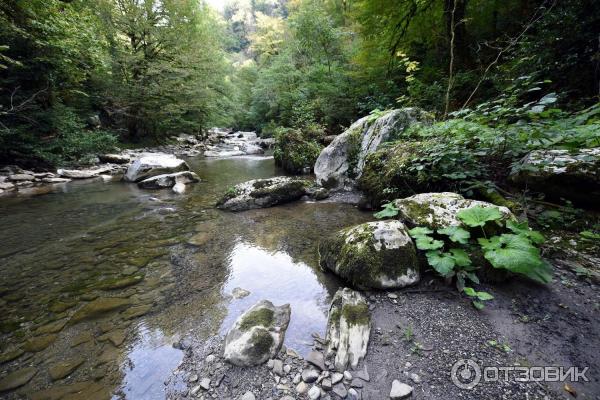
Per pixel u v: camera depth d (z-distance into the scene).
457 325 1.92
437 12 8.60
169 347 1.95
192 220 4.74
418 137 5.18
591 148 2.95
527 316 1.92
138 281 2.87
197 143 20.03
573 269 2.25
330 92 12.45
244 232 4.12
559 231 2.69
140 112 16.33
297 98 15.06
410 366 1.65
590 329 1.76
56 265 3.26
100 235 4.15
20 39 8.74
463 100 7.42
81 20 10.77
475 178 3.59
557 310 1.93
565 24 4.53
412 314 2.06
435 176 3.79
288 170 9.01
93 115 14.56
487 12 8.38
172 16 16.89
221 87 22.98
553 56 4.76
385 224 2.65
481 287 2.23
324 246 3.09
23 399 1.59
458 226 2.51
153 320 2.25
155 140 17.83
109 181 8.46
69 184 8.02
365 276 2.38
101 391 1.62
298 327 2.10
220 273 2.99
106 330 2.15
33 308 2.46
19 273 3.09
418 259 2.48
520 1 7.40
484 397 1.42
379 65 10.85
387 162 4.75
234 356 1.75
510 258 1.96
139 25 15.62
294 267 3.03
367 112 11.51
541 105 2.95
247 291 2.63
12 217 5.04
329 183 6.23
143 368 1.78
